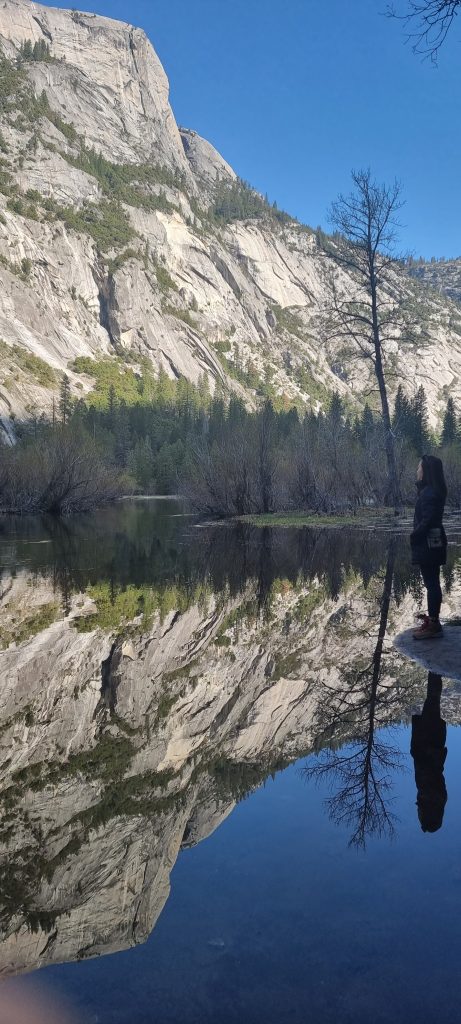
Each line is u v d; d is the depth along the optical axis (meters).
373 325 25.16
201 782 2.77
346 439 25.20
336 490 23.58
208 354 186.38
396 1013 1.40
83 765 3.00
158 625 6.16
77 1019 1.39
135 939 1.68
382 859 2.12
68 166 196.38
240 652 5.14
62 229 170.25
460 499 30.67
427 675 4.45
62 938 1.71
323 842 2.22
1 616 6.64
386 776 2.81
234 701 3.94
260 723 3.54
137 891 1.91
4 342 124.19
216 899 1.88
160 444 96.12
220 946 1.66
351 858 2.12
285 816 2.44
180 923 1.76
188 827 2.34
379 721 3.55
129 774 2.88
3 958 1.63
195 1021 1.36
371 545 14.20
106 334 168.38
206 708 3.82
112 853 2.17
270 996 1.47
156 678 4.48
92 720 3.64
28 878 2.00
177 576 9.53
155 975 1.53
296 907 1.82
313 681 4.35
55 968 1.59
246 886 1.96
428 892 1.92
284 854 2.15
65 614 6.70
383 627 6.03
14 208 164.88
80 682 4.40
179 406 125.06
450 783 2.74
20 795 2.68
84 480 30.83
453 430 72.88
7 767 3.00
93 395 127.50
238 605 7.14
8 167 182.88
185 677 4.49
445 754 3.06
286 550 13.27
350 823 2.37
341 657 4.97
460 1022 1.36
